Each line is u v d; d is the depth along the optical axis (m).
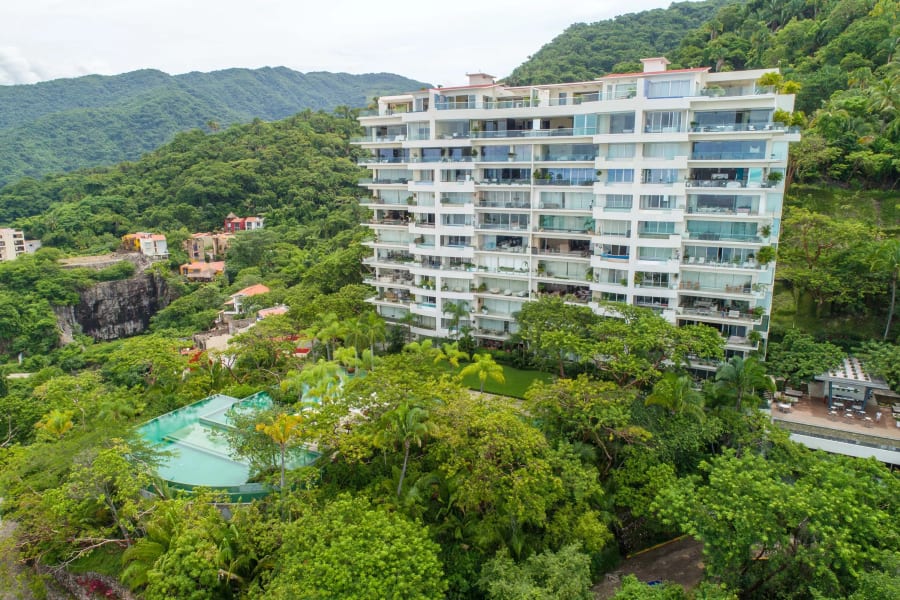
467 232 73.62
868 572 33.94
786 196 82.75
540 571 37.81
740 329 62.66
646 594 35.12
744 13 125.62
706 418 49.91
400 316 83.31
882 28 96.12
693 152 61.91
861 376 57.00
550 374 68.94
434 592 34.47
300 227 161.38
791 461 45.44
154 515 42.97
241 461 49.78
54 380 66.62
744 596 38.56
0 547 43.72
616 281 66.75
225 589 38.69
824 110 87.31
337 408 47.56
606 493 46.69
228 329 111.38
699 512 37.56
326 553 33.75
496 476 41.19
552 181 69.12
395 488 44.97
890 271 63.09
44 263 145.50
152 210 179.12
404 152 79.31
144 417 60.28
